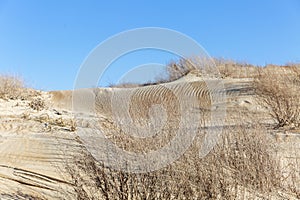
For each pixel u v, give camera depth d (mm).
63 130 12266
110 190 4883
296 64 18156
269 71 17141
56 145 9211
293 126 12070
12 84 21797
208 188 5016
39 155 8812
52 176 7230
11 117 15625
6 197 6391
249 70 23547
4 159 8688
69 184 6297
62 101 19875
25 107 18469
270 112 13117
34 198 6359
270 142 6988
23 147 9766
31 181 7121
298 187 6328
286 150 7906
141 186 4844
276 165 6402
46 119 14945
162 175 4867
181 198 4891
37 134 11773
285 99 12453
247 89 18047
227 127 6184
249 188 5656
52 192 6484
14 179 7289
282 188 6262
